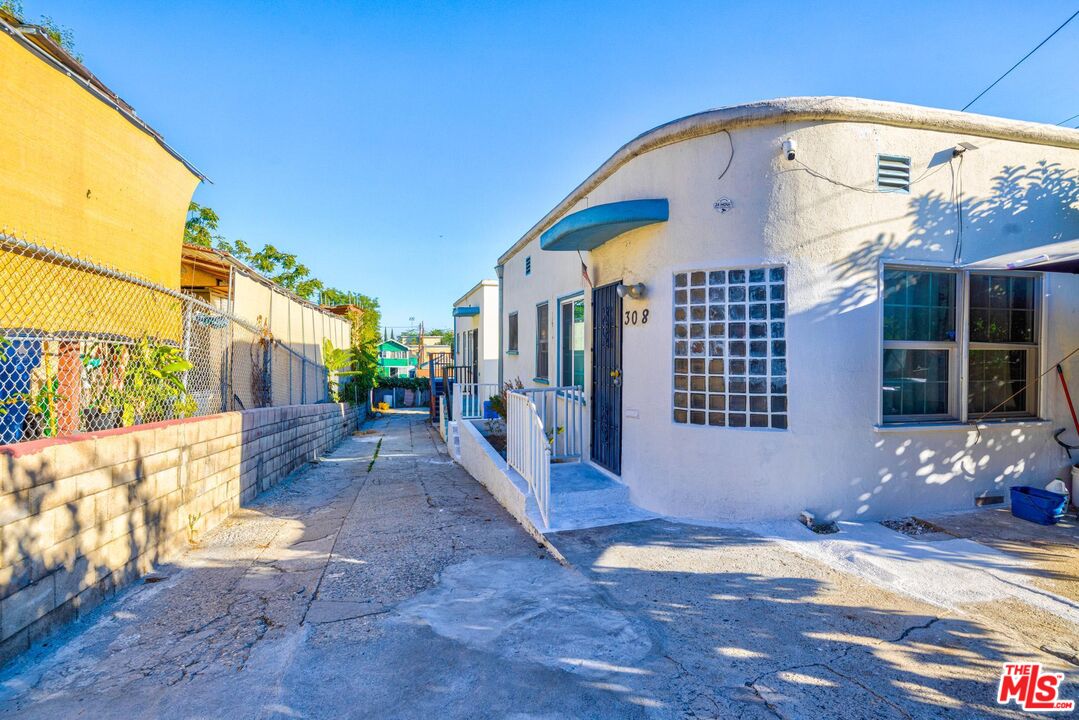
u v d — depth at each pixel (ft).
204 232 67.26
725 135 17.37
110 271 15.44
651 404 19.01
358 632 11.48
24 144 14.94
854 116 16.75
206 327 24.40
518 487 20.63
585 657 10.22
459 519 20.76
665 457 18.51
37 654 10.71
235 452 22.76
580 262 25.35
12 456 10.43
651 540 16.11
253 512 22.80
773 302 16.96
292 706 8.98
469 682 9.55
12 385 14.51
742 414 17.33
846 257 16.87
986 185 18.22
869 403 17.12
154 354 18.56
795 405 16.76
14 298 14.75
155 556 15.70
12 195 14.61
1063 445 19.26
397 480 30.86
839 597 12.25
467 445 34.60
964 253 17.97
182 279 37.17
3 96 14.29
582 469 22.79
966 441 18.17
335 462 39.17
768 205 16.87
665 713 8.55
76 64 16.57
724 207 17.35
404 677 9.76
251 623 12.05
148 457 15.33
